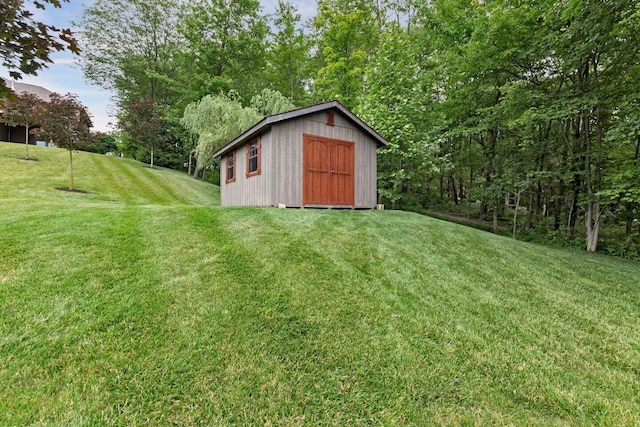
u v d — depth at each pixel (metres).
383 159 12.20
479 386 2.30
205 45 21.36
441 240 6.16
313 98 21.52
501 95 12.05
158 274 3.37
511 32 9.63
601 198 9.04
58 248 3.71
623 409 2.16
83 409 1.80
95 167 14.19
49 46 2.40
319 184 8.26
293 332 2.72
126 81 21.81
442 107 12.98
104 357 2.18
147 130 18.30
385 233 6.02
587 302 4.07
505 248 6.35
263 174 8.02
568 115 8.26
